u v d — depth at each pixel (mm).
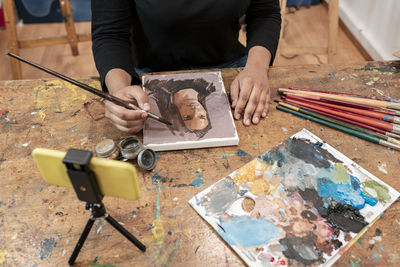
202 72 1005
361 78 1005
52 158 507
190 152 805
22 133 854
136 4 1144
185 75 989
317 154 796
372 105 882
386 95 945
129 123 807
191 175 756
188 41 1216
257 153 803
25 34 2766
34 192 727
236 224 664
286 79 1009
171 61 1299
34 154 513
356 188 726
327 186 730
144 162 758
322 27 2809
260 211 686
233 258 625
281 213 683
